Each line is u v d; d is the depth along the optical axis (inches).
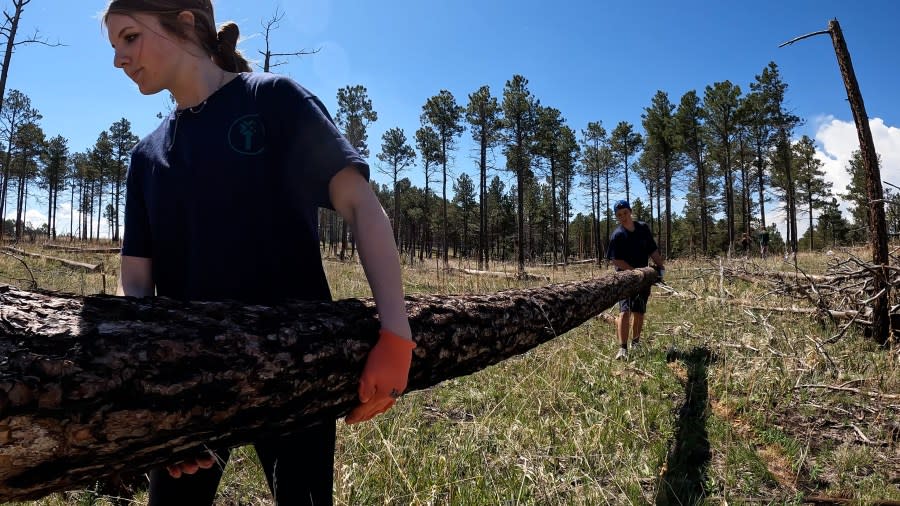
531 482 100.5
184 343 35.1
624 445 124.3
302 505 49.6
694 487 107.5
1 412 27.2
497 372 177.6
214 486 55.9
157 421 33.3
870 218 218.2
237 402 37.5
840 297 245.4
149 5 44.8
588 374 177.6
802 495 101.8
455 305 72.3
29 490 31.6
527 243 2043.6
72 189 2197.3
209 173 46.1
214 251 46.9
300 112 44.4
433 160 1477.6
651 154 1599.4
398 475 101.3
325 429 51.4
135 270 54.4
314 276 50.8
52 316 32.4
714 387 164.7
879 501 100.1
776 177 1551.4
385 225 41.9
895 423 135.6
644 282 220.7
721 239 1871.3
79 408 29.8
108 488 92.9
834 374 169.8
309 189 44.7
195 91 48.2
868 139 216.8
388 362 38.8
